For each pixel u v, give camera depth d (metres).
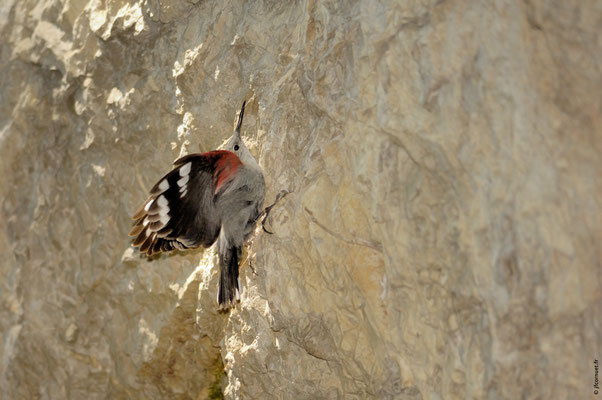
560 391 4.48
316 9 6.26
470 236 4.86
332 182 5.90
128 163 8.24
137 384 8.23
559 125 4.69
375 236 5.57
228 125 7.23
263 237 6.49
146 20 7.97
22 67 9.25
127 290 8.20
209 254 7.43
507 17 4.85
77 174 8.70
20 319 9.08
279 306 6.31
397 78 5.26
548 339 4.54
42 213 8.98
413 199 5.27
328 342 6.21
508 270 4.67
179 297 7.67
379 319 5.59
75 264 8.70
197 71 7.47
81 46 8.68
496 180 4.75
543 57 4.78
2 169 9.24
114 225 8.37
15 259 9.18
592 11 4.84
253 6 7.16
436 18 5.12
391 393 5.62
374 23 5.52
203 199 5.86
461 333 5.00
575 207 4.55
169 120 7.84
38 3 9.34
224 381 7.98
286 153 6.43
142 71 8.11
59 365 8.79
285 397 6.64
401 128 5.19
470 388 4.83
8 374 9.16
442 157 5.04
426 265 5.21
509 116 4.74
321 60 6.07
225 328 7.29
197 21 7.62
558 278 4.51
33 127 9.09
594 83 4.77
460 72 4.97
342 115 5.84
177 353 7.99
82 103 8.59
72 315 8.70
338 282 5.90
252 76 7.00
